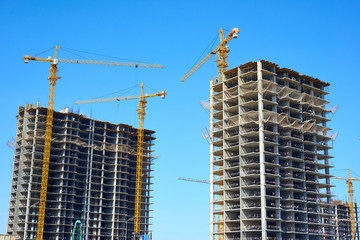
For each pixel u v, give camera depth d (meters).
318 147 159.00
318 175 153.38
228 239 137.62
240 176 137.38
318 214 146.38
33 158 192.00
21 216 187.00
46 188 185.50
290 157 141.38
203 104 160.25
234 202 141.00
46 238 184.38
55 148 195.25
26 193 189.38
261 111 140.62
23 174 192.50
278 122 142.25
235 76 154.62
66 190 192.38
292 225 136.38
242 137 142.62
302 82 161.75
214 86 159.25
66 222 190.25
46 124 192.25
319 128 154.75
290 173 141.62
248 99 148.75
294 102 153.75
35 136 193.12
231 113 152.12
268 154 137.38
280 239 130.62
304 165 147.00
